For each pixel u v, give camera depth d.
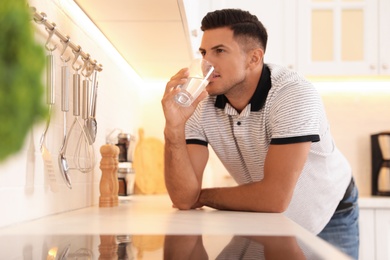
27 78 0.22
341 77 2.65
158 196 2.26
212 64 1.45
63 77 1.18
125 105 2.27
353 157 2.82
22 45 0.22
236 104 1.51
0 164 0.22
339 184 1.73
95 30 1.69
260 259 0.51
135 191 2.48
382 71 2.58
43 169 1.15
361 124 2.83
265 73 1.46
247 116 1.46
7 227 0.94
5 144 0.22
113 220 1.08
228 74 1.45
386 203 2.37
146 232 0.84
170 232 0.83
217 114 1.54
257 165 1.56
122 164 1.99
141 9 1.46
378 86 2.84
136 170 2.48
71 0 1.37
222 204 1.41
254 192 1.36
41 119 0.23
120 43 1.88
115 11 1.48
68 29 1.38
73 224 0.99
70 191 1.37
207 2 2.62
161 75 2.57
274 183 1.34
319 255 0.54
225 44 1.45
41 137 1.09
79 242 0.69
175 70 2.43
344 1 2.60
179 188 1.44
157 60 2.20
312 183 1.63
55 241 0.71
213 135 1.57
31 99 0.22
